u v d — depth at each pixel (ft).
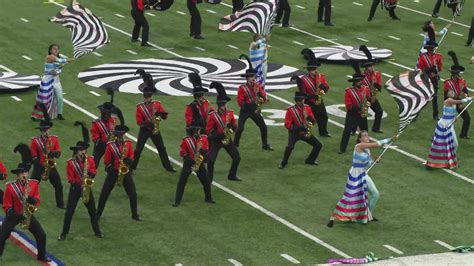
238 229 245.45
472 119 320.70
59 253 231.91
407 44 392.88
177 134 303.07
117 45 383.65
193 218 250.78
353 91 292.20
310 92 300.61
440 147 282.15
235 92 335.88
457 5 419.33
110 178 245.86
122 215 251.60
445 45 392.68
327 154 291.99
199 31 393.50
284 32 402.31
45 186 266.98
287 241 239.71
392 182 274.36
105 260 228.63
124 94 333.83
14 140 294.46
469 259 230.89
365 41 394.93
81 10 327.06
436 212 257.14
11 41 382.83
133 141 296.30
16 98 327.47
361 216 249.14
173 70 357.61
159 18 415.64
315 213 255.29
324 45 387.96
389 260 229.86
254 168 281.13
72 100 327.88
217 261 229.25
